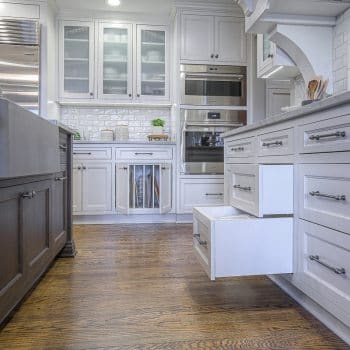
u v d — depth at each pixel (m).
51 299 1.58
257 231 1.45
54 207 1.97
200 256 1.65
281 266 1.47
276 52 2.19
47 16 3.43
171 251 2.45
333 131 1.17
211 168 3.64
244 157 1.98
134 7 3.67
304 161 1.36
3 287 1.20
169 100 3.88
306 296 1.48
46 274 1.94
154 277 1.89
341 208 1.14
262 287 1.74
